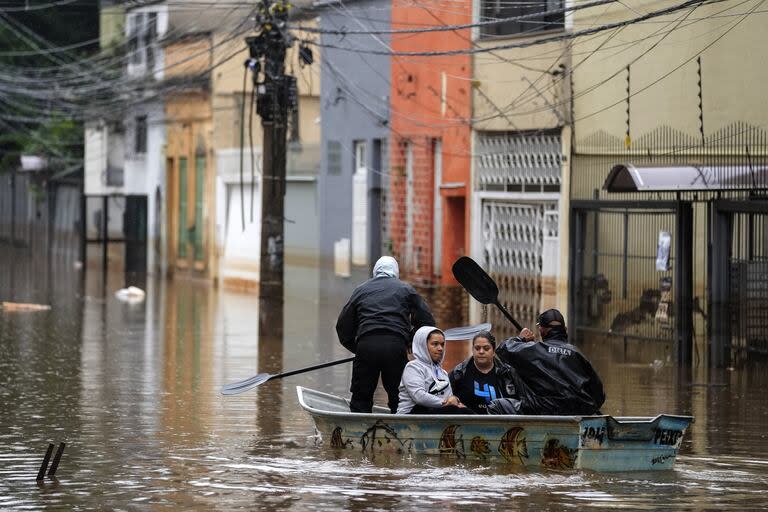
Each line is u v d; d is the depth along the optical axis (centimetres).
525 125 4134
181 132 7081
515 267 4262
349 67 5241
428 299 4697
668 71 3534
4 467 1988
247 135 6234
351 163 5294
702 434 2289
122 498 1758
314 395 2300
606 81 3781
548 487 1789
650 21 3594
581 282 3741
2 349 3719
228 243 6525
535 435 1914
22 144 9331
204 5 6500
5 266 8169
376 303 2212
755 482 1842
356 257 5269
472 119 4397
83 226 8056
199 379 3081
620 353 3544
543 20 4044
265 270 4078
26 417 2489
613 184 3331
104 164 8250
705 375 3084
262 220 4078
